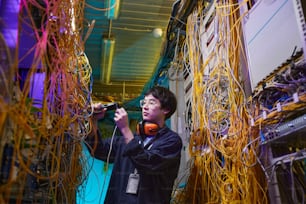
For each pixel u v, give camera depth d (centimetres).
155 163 148
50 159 118
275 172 129
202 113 191
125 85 468
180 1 238
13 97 82
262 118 128
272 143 133
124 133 157
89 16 296
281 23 127
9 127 79
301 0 111
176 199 207
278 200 125
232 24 170
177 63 271
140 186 153
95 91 477
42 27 106
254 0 161
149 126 169
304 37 108
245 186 143
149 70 422
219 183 165
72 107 137
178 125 259
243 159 142
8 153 82
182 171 226
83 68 165
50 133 109
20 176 81
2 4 91
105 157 181
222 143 163
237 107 153
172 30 265
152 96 177
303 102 108
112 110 169
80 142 153
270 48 134
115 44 355
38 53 95
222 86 173
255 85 145
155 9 295
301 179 124
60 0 128
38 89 114
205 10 214
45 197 120
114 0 269
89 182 214
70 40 141
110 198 161
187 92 252
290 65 114
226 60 167
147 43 355
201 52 214
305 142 133
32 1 108
